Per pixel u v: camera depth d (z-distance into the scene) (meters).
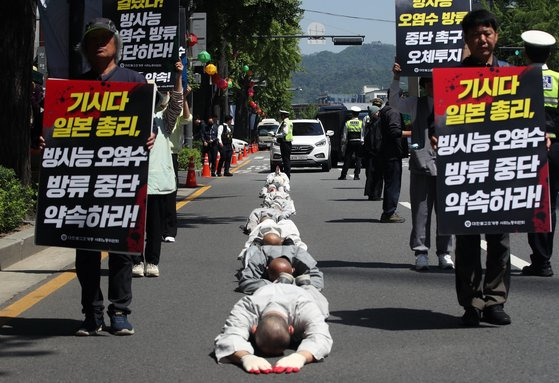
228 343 6.54
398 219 15.73
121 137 7.13
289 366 6.27
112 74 7.34
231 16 39.47
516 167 7.28
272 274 8.45
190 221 16.39
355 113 29.80
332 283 9.77
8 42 14.32
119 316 7.48
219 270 10.74
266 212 14.17
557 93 9.66
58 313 8.42
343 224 15.54
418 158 10.43
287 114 27.05
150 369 6.44
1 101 14.28
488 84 7.29
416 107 10.46
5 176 13.35
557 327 7.55
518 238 13.15
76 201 7.16
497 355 6.67
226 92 58.94
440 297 8.95
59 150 7.18
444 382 6.00
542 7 70.31
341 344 7.06
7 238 11.71
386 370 6.30
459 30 10.47
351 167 39.91
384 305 8.59
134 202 7.11
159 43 10.51
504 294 7.71
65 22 13.41
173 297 9.09
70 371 6.42
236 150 54.81
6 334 7.56
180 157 33.22
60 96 7.18
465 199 7.31
